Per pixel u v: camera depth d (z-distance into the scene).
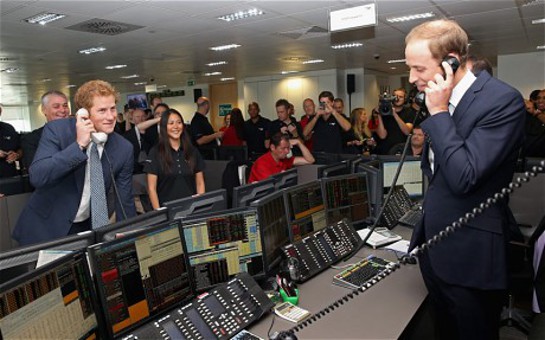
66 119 1.87
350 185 2.43
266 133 5.79
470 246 1.17
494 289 1.18
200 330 1.30
